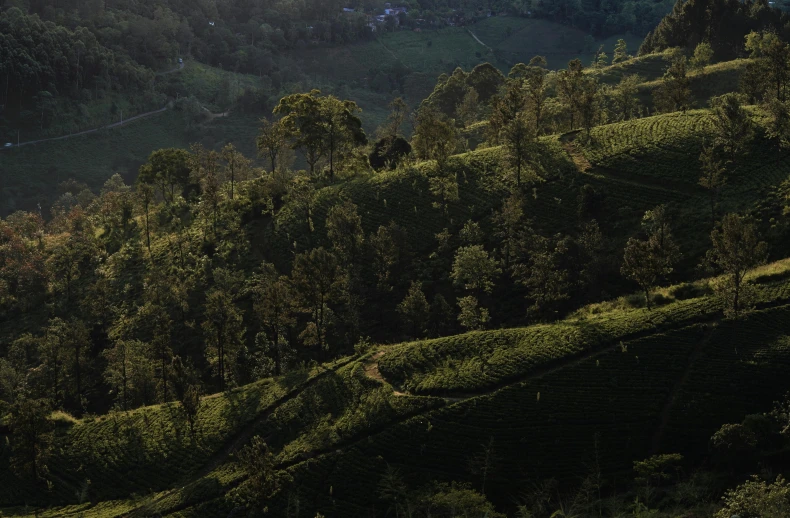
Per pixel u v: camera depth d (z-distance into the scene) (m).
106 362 118.44
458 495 67.50
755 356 80.12
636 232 113.31
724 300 88.06
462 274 108.69
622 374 81.19
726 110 126.69
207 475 82.44
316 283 104.75
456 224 126.75
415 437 78.38
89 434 93.56
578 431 76.00
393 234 121.12
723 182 115.06
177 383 100.31
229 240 139.38
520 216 117.62
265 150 169.38
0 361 114.44
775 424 70.00
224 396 96.00
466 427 78.12
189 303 125.19
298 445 81.75
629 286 104.06
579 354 85.12
